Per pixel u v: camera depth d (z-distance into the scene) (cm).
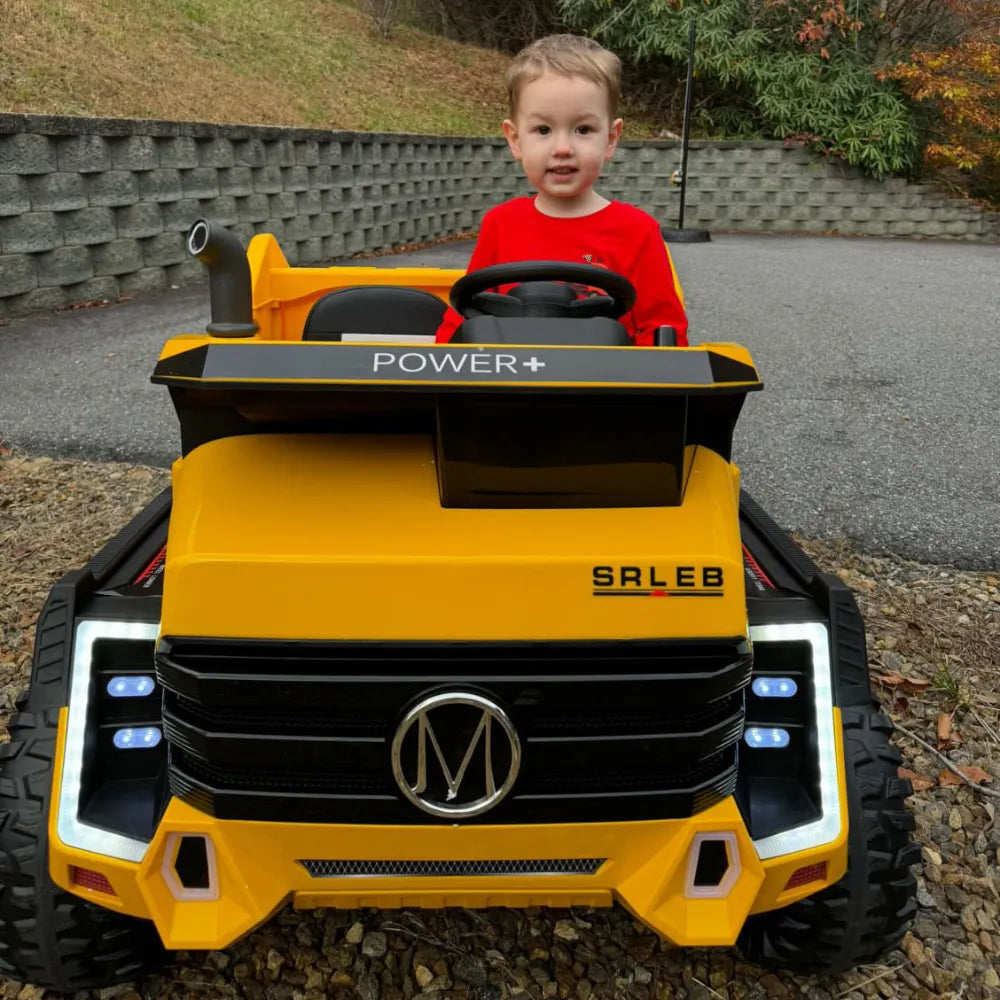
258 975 205
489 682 157
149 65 1023
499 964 208
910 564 384
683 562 159
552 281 207
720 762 171
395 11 1609
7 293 709
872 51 1558
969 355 695
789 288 949
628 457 162
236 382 146
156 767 180
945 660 324
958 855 244
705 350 158
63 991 192
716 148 1472
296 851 167
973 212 1470
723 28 1508
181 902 167
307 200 1004
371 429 179
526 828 166
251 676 157
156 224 825
